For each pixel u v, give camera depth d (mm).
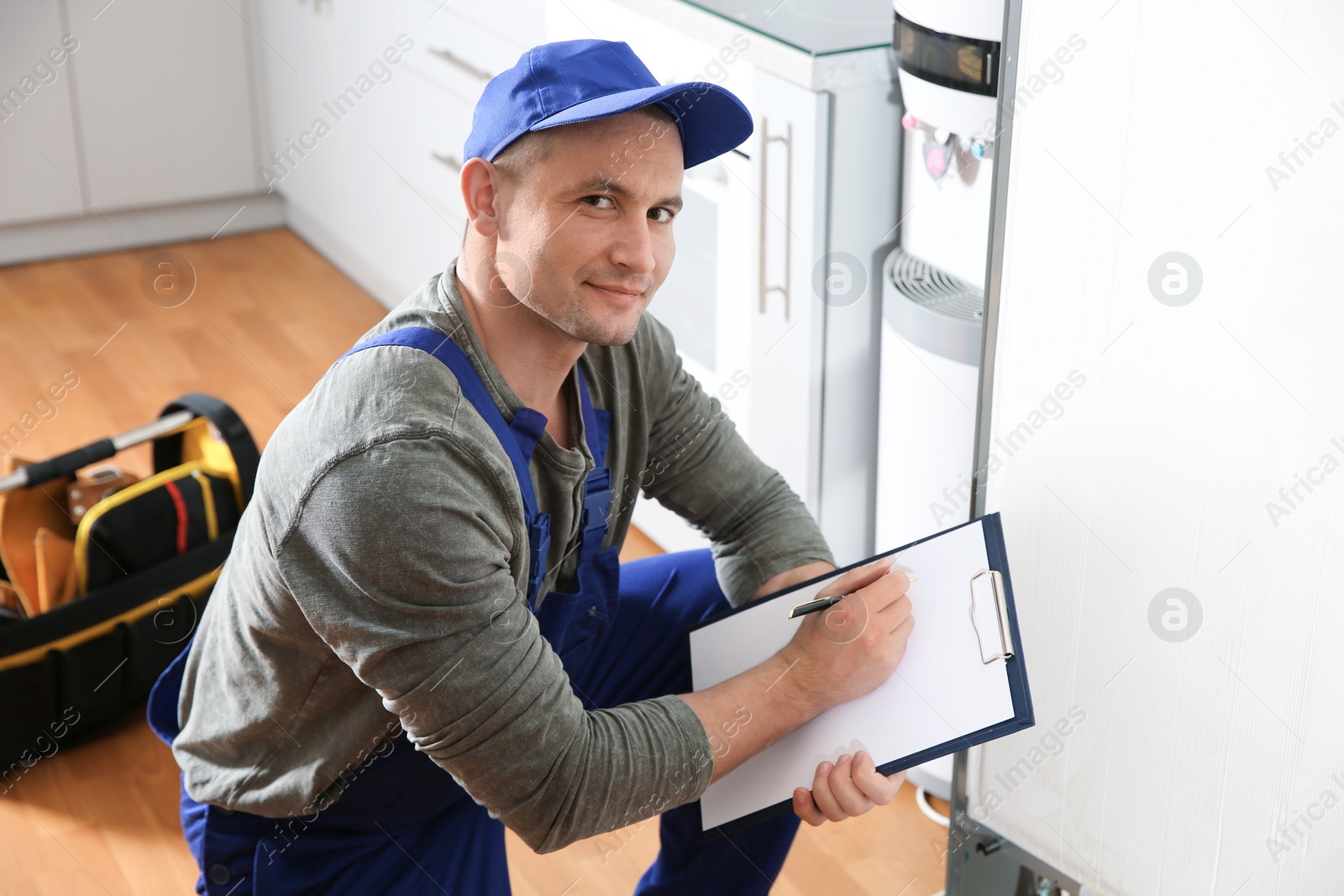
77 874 1467
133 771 1645
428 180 2469
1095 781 1255
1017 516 1223
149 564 1700
